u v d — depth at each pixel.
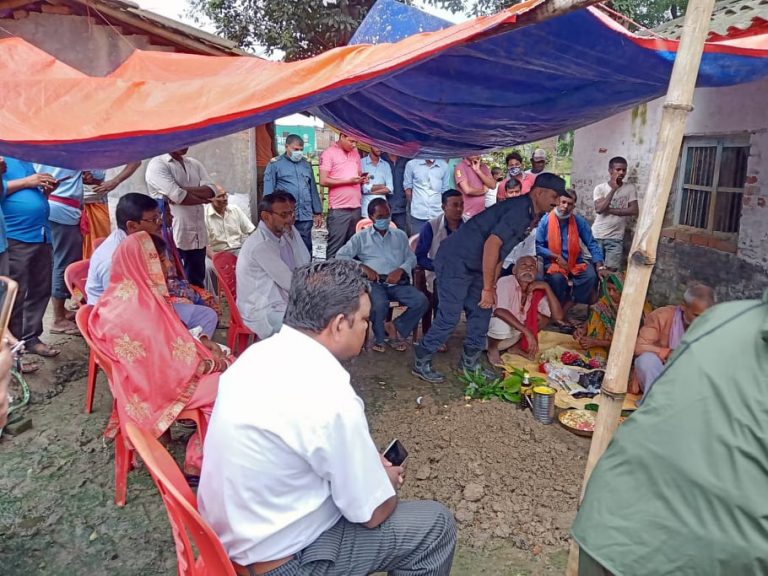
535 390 3.95
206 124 2.34
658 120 6.43
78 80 2.85
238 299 4.07
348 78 2.29
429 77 3.33
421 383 4.61
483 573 2.64
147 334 2.94
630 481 1.39
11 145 2.47
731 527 1.23
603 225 6.63
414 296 5.02
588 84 3.59
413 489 3.22
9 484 3.21
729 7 5.54
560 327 5.82
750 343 1.34
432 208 7.31
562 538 2.84
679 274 6.09
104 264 3.71
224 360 3.36
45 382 4.29
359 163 7.32
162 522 2.94
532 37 2.63
